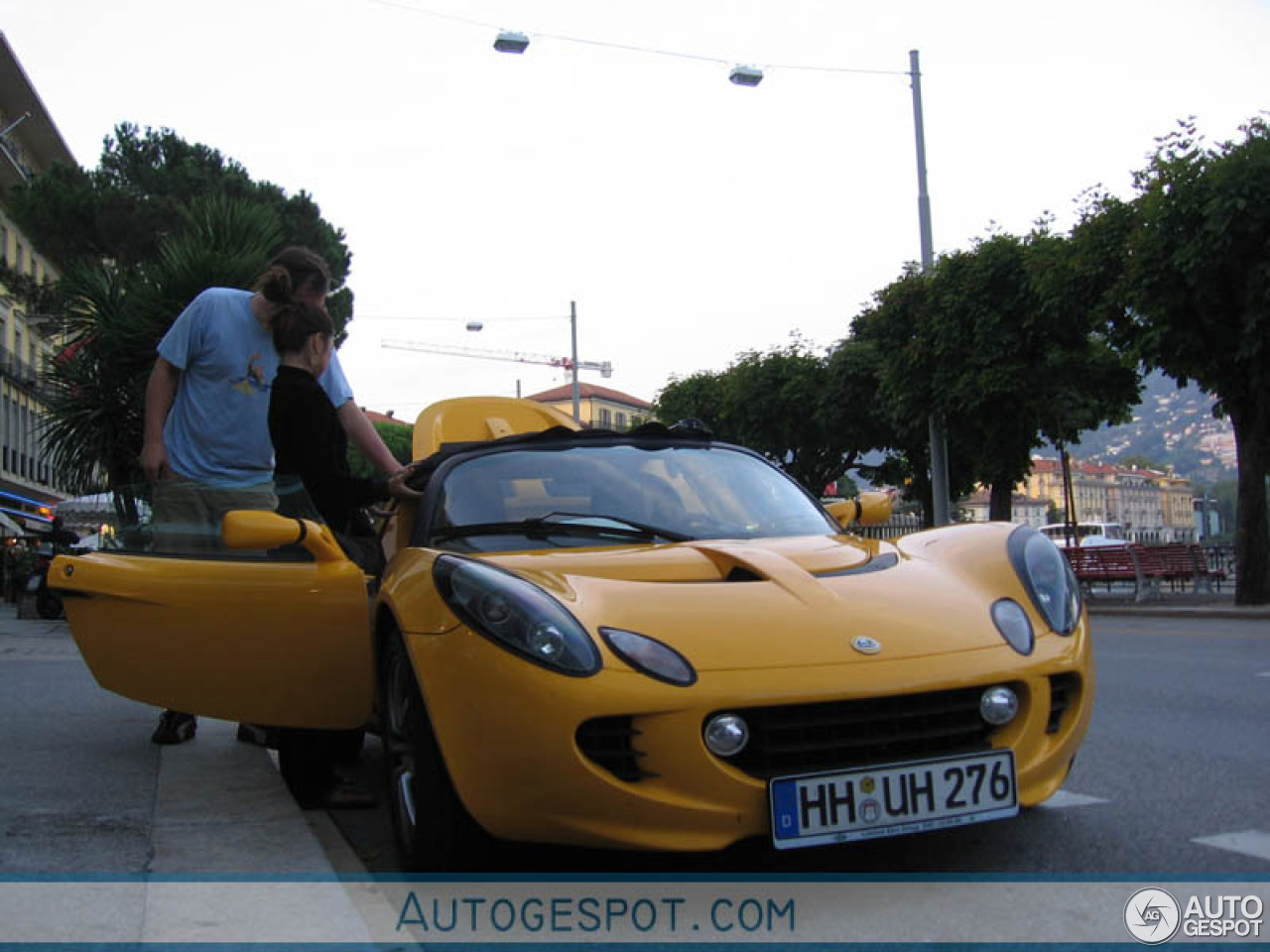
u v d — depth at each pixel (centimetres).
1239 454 1545
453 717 263
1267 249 1353
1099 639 1083
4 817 347
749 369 3206
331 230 2575
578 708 246
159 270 1254
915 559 328
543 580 287
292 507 358
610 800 246
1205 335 1473
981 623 283
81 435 1279
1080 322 1830
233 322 445
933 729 265
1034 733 275
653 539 349
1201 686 662
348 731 370
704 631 265
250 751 468
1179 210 1384
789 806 248
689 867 291
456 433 519
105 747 479
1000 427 1980
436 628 274
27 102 3881
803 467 3319
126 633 364
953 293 1948
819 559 318
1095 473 15750
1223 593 1877
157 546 366
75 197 2183
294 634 340
